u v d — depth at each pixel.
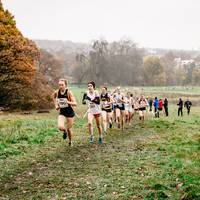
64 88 12.43
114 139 15.80
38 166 10.05
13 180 8.62
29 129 18.80
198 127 22.08
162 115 37.97
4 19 45.59
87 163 10.34
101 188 7.80
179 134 17.89
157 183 7.79
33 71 46.09
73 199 7.14
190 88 142.12
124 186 7.89
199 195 6.75
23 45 45.19
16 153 11.84
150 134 17.98
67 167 9.87
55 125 21.70
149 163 10.20
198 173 8.69
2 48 43.66
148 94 100.44
